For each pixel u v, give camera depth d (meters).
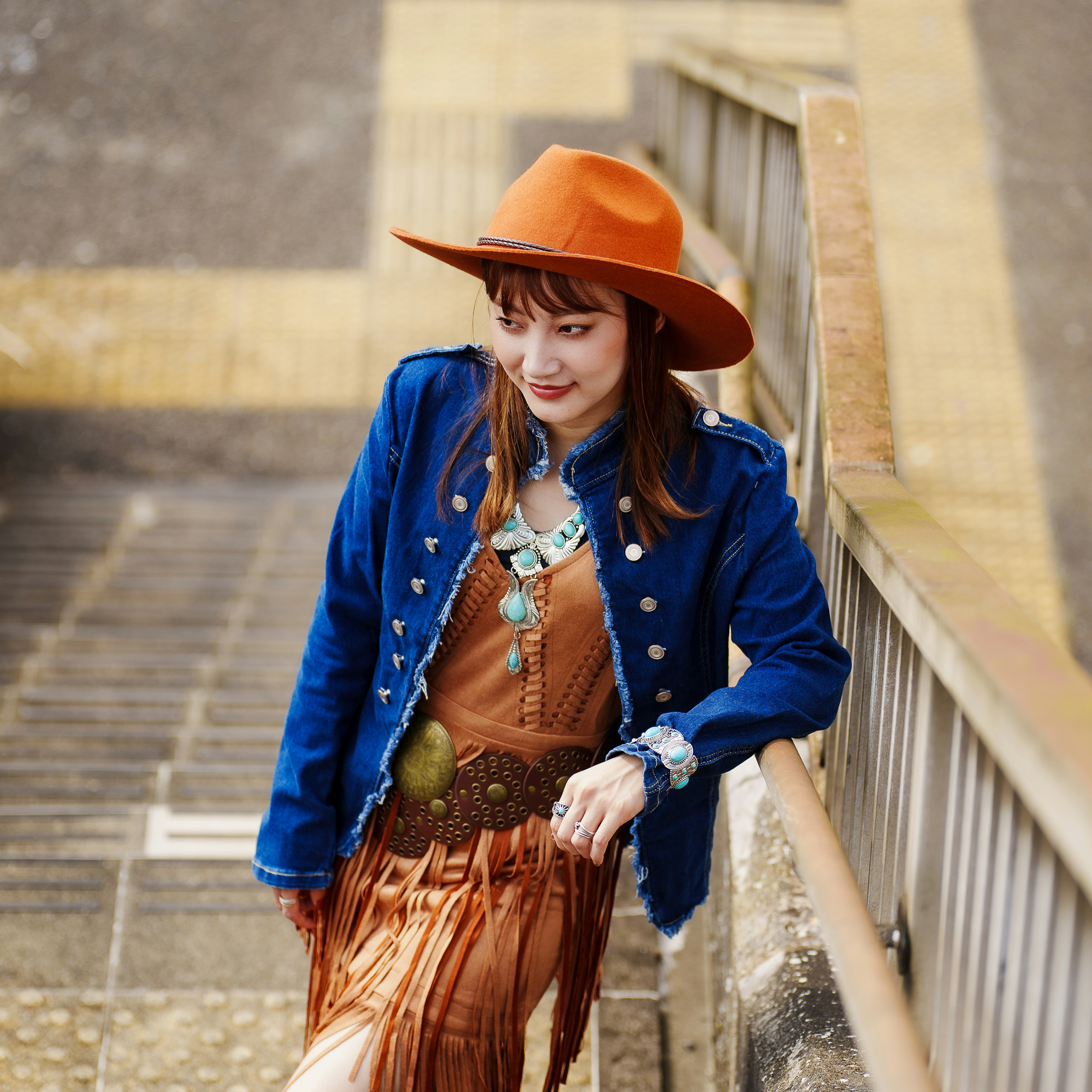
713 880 2.48
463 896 1.56
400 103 7.23
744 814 2.25
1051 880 1.03
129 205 6.74
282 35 7.43
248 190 6.82
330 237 6.68
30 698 3.67
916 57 7.42
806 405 2.41
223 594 4.62
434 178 6.93
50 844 2.89
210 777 3.26
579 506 1.48
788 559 1.49
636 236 1.35
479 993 1.53
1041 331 6.21
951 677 1.11
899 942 1.47
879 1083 0.93
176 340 6.27
